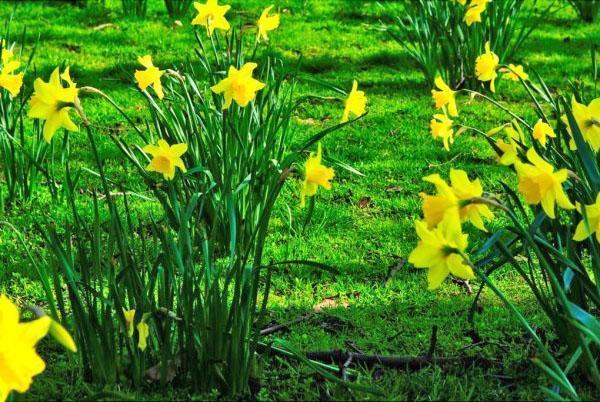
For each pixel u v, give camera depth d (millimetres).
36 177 6289
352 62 9516
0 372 2570
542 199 3260
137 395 3857
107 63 9195
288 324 4637
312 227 5918
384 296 4984
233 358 3875
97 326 3885
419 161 7066
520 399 3889
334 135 7551
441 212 3229
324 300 4988
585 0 11062
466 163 7055
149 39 10000
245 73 4270
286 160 4543
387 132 7652
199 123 5359
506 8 8375
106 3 11383
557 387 3885
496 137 7496
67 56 9352
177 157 4164
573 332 3826
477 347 4383
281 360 4156
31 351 2590
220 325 3855
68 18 10742
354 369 4164
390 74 9180
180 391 3916
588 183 3990
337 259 5469
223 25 5605
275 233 5742
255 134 5191
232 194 5066
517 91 8625
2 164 6605
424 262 3238
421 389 3992
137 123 7734
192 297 3795
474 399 3902
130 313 3922
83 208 6047
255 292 3898
